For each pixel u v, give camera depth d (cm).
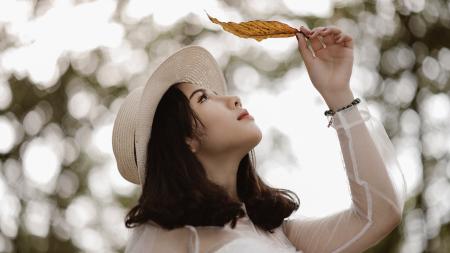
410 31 730
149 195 260
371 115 274
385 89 717
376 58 723
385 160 271
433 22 730
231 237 252
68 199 774
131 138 282
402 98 719
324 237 279
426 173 704
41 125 784
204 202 253
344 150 269
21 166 776
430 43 730
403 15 730
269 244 264
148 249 254
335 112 271
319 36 274
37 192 777
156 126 273
